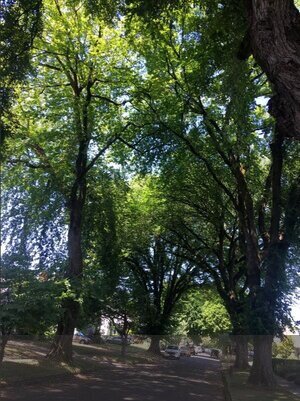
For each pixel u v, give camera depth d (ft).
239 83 43.88
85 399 35.53
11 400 31.48
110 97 70.13
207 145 69.31
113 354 41.57
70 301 61.00
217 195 79.46
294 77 21.08
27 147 69.26
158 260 124.88
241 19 35.40
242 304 65.41
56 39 63.82
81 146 70.69
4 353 32.81
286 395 36.22
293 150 60.75
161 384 40.78
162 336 45.11
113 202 88.48
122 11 42.27
